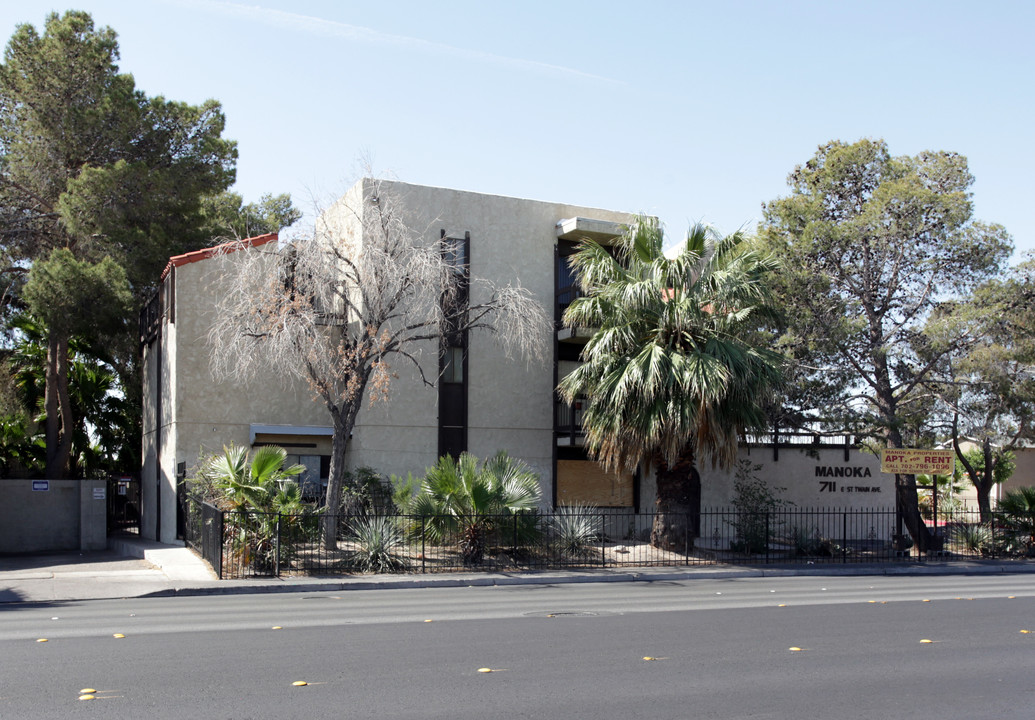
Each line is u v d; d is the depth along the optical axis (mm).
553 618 12781
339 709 7270
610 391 22344
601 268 23547
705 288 22781
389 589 17672
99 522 27625
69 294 26250
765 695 7918
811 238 26766
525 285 28109
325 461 25656
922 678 8703
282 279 21828
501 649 10055
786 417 27344
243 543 18391
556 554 21922
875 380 27375
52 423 30578
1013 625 12312
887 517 30844
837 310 26844
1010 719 7219
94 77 30719
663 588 17781
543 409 28094
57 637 10859
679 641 10703
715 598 15695
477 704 7469
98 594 15742
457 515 20594
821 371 26922
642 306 22578
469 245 27391
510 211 28172
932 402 27609
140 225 30312
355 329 25188
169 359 24844
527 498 21328
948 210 26500
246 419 24688
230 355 23953
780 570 21578
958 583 19250
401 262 22359
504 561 21062
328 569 19141
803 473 30266
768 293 23188
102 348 32656
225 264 24484
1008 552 26219
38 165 30125
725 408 22109
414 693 7844
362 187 25281
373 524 20094
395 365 26156
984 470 36969
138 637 10852
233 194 38438
